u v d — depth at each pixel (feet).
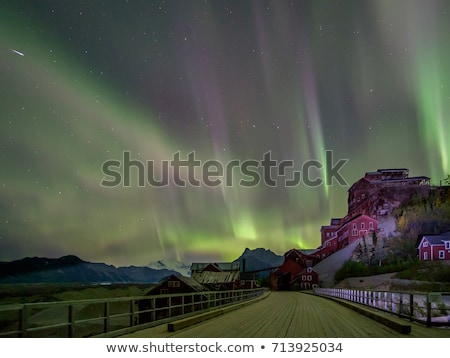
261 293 135.74
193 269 196.24
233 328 36.01
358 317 47.65
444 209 171.22
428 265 156.25
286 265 223.71
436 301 33.09
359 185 198.49
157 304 134.00
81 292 223.51
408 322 35.70
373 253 184.24
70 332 24.21
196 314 47.88
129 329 31.71
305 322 41.65
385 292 46.50
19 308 20.84
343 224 209.87
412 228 176.14
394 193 186.80
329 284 200.54
